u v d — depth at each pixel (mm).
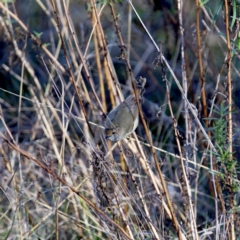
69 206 10883
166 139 12406
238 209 8188
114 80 8812
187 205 9125
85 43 12148
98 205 8305
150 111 13609
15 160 11406
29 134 12992
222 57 13641
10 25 10617
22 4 16297
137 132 13078
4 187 10773
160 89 13836
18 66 14336
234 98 12812
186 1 13039
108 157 9102
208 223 10797
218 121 8016
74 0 12492
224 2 8258
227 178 8172
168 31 13031
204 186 11594
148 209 9461
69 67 8047
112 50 15039
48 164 9648
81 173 10891
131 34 14539
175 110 14461
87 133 9953
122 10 12438
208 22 12375
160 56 7875
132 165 10930
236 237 8914
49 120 10516
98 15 8672
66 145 12031
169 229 9414
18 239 10047
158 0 12844
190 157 10422
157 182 9156
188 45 12031
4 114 14516
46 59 12031
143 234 8844
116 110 8133
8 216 10953
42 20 15953
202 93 9844
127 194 8414
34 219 10492
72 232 10625
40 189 10719
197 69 13508
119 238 8414
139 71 15211
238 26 8609
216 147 8820
